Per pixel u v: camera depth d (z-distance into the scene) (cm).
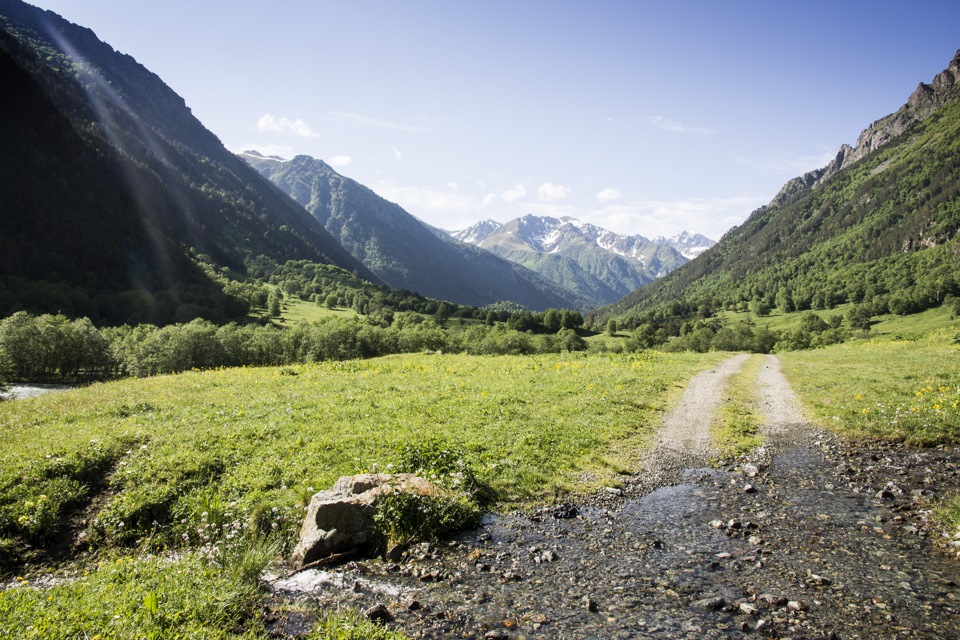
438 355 5556
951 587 850
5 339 8650
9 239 17338
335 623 780
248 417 2153
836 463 1627
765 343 15125
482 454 1684
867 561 957
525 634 760
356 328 10012
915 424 1858
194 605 771
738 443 1911
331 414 2183
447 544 1121
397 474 1312
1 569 1120
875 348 6094
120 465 1569
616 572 959
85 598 806
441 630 777
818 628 745
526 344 10225
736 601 832
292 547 1135
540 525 1220
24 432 1905
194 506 1340
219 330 10019
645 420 2242
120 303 16700
